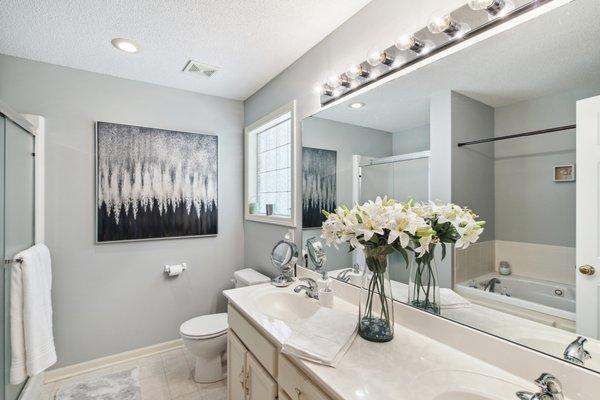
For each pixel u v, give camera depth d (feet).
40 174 6.50
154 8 4.92
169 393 6.33
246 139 9.25
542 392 2.39
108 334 7.43
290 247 6.48
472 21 3.37
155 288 8.04
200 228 8.64
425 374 2.96
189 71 7.32
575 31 2.69
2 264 4.68
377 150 4.67
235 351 5.17
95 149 7.24
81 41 5.92
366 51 4.87
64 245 6.92
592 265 2.59
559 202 2.78
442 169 3.76
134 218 7.68
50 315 5.63
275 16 5.18
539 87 2.91
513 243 3.08
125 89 7.68
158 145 8.01
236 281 8.23
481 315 3.30
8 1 4.66
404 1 4.21
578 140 2.66
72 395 6.22
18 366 4.69
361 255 4.96
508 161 3.13
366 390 2.70
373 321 3.69
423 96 4.00
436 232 3.68
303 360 3.22
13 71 6.45
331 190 5.66
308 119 6.31
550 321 2.82
